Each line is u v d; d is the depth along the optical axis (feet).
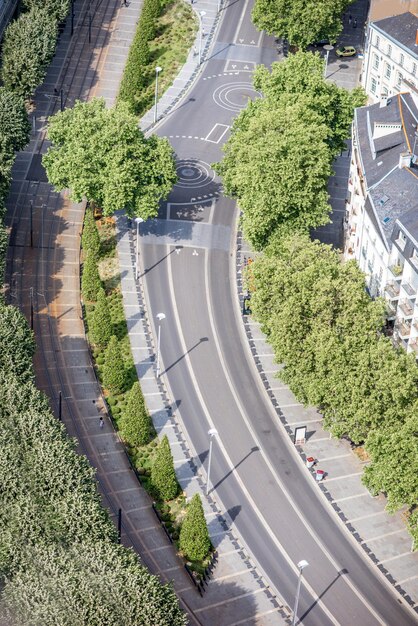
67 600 605.31
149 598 615.16
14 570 626.64
